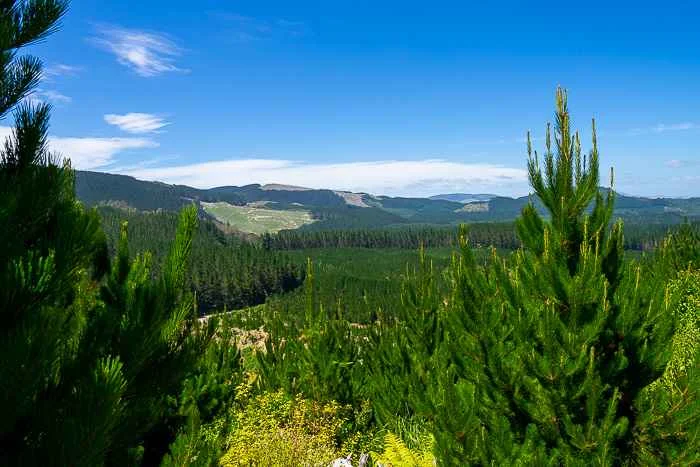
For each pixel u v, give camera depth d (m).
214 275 169.50
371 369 13.67
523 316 5.55
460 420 5.57
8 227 3.14
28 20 3.43
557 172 5.62
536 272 5.52
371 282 184.50
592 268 5.09
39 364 2.87
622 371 5.24
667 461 4.83
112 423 3.09
